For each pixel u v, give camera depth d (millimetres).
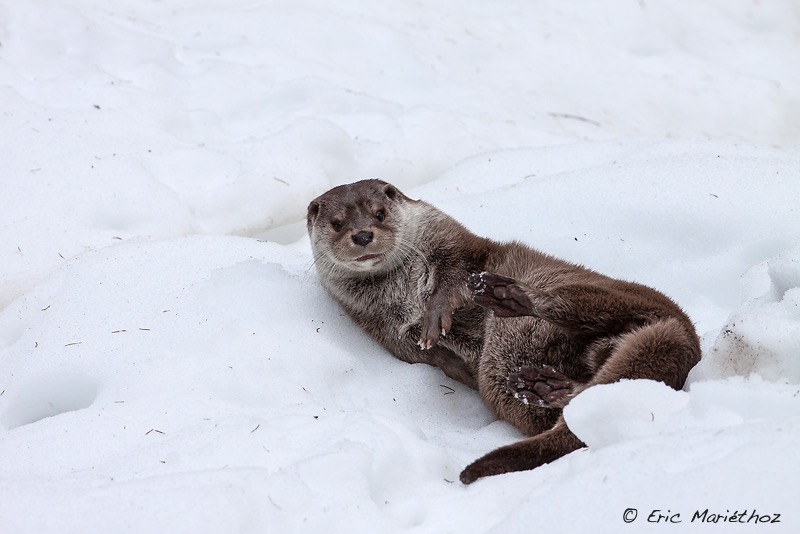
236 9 18375
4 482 7309
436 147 15227
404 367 10578
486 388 9945
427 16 19109
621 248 11703
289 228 13891
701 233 11562
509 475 7680
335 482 7230
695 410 7242
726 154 13570
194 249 11555
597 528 6082
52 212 12492
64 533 6660
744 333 7902
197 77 16219
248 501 6863
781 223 11336
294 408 8836
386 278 10789
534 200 12547
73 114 14453
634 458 6465
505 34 18875
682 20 19891
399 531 6910
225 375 9297
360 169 14586
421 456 7977
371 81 17016
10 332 10922
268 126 15094
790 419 6332
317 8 18500
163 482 7062
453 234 10750
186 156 13898
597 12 19594
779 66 19141
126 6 18469
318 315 10836
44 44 16391
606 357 9203
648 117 17500
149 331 10180
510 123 16234
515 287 9195
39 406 9781
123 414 8672
